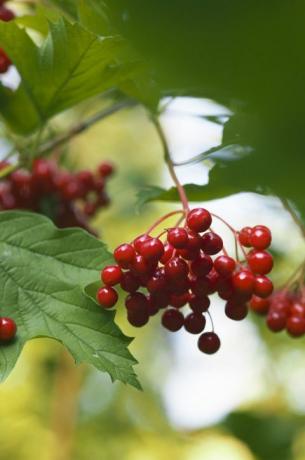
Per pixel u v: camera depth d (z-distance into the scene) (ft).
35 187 2.89
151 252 2.16
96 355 2.26
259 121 0.94
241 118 1.17
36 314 2.33
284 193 1.02
